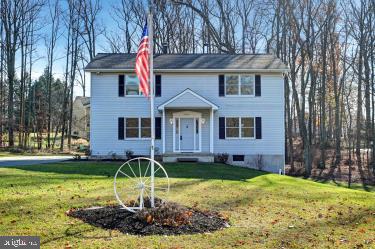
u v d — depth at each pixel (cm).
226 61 2692
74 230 769
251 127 2611
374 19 3198
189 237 742
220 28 4041
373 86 3297
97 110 2578
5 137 4375
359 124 3438
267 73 2622
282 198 1239
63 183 1369
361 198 1308
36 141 4825
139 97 2591
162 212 841
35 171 1759
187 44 4344
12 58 4066
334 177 3052
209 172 1909
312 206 1127
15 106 4816
